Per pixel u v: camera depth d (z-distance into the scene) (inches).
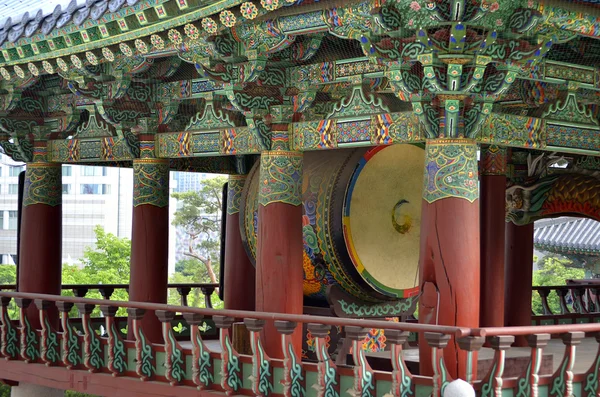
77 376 477.4
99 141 541.6
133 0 398.0
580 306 711.7
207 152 483.5
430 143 362.0
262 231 439.5
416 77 356.2
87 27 430.9
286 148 438.3
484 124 382.6
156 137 512.4
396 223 455.5
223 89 464.1
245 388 395.9
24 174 596.1
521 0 338.0
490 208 479.8
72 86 494.9
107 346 465.4
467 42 342.0
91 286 664.4
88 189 2682.1
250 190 491.8
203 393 409.1
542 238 1334.9
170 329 424.5
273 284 434.0
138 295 512.4
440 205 356.8
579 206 545.3
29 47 472.1
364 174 445.7
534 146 404.8
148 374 438.0
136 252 514.6
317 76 427.5
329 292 445.1
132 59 473.4
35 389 549.6
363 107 409.1
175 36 411.2
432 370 354.0
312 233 447.5
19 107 565.3
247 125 449.4
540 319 647.1
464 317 351.9
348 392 356.2
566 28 354.6
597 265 1336.1
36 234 577.9
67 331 484.4
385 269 452.4
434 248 356.8
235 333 458.3
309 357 455.5
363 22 358.9
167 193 518.0
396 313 463.5
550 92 419.5
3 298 527.5
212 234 2156.7
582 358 448.8
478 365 356.8
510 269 562.3
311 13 377.7
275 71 437.1
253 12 371.9
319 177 449.7
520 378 331.6
